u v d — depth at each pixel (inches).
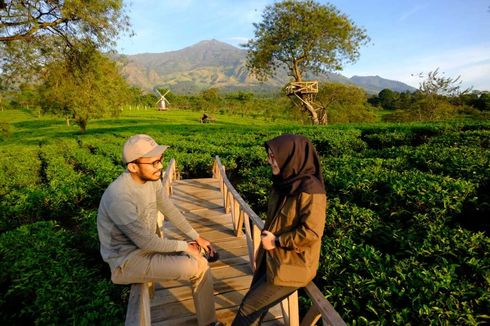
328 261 182.7
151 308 134.1
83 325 151.1
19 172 524.1
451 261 179.5
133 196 95.3
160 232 143.3
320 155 603.8
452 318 130.2
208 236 208.7
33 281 178.7
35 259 195.8
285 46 1371.8
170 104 4030.5
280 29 1358.3
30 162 605.6
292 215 79.3
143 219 98.2
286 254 80.7
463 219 264.5
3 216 299.3
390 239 220.4
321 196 76.7
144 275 97.2
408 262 175.8
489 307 137.0
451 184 273.7
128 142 95.5
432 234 203.0
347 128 882.1
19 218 312.7
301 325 94.6
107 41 605.6
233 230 217.3
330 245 199.0
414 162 420.8
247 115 3058.6
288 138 79.8
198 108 3511.3
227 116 2977.4
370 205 288.8
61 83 669.3
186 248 103.3
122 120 2305.6
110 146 778.8
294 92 1432.1
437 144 527.2
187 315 129.6
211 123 2135.8
